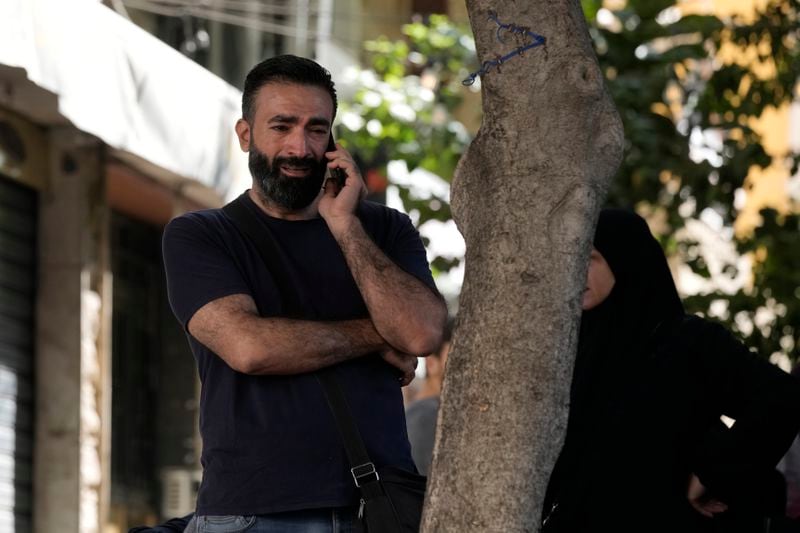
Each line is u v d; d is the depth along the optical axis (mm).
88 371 23188
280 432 9953
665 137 25609
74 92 19438
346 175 10562
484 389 8617
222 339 10070
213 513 9977
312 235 10602
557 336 8648
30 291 23109
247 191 10789
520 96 8859
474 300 8750
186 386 28078
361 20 34594
